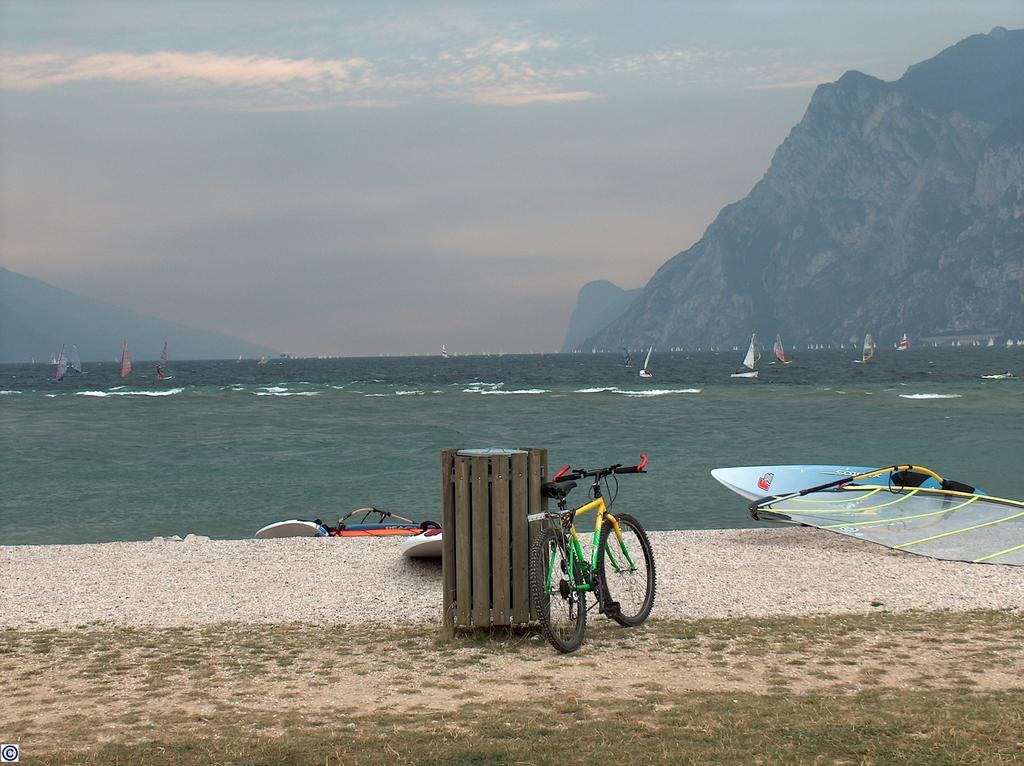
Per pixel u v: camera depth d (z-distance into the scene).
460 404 61.22
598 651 6.95
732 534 12.86
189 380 120.19
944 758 4.45
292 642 7.46
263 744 4.84
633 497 21.34
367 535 15.74
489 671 6.45
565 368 167.12
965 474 25.42
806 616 8.10
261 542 12.52
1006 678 6.06
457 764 4.50
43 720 5.43
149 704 5.75
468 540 7.37
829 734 4.84
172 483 25.67
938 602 8.59
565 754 4.60
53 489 24.67
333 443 36.41
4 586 10.00
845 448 32.16
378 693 5.94
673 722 5.14
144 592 9.63
